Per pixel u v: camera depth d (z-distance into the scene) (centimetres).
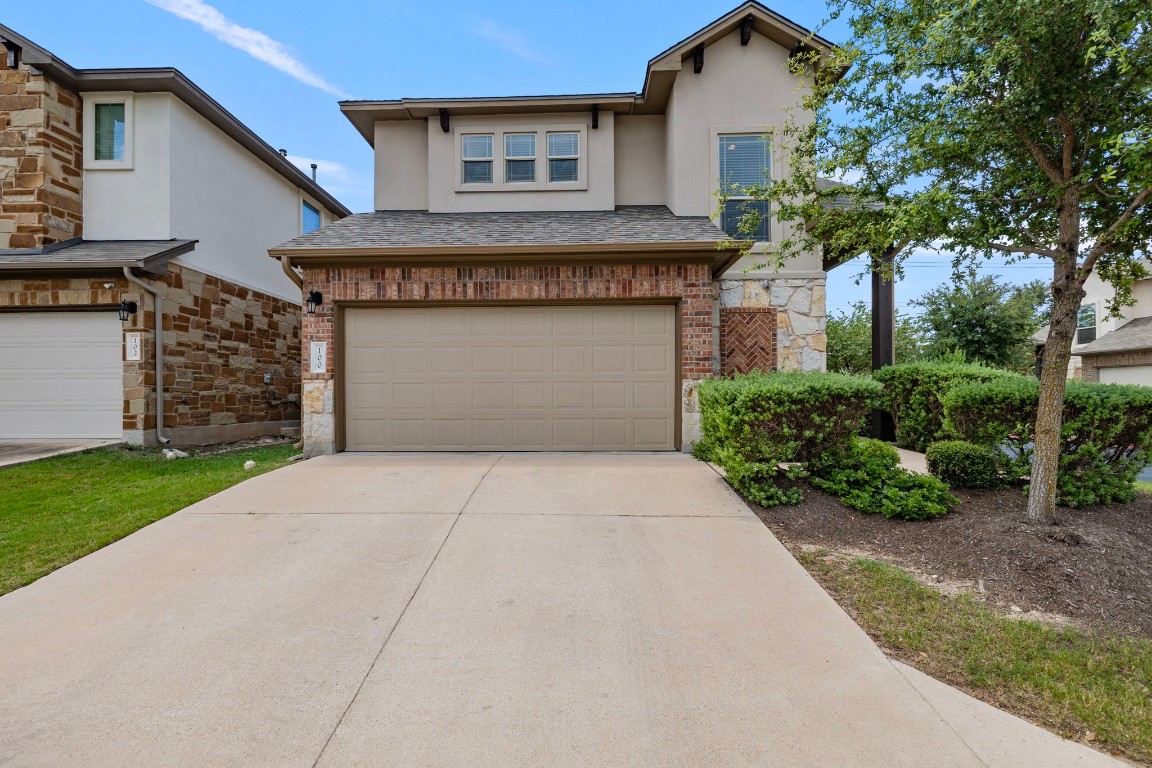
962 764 229
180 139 1059
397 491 613
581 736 246
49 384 974
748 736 245
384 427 844
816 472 593
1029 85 395
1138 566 389
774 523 515
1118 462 545
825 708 263
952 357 927
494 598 374
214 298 1139
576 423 834
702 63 983
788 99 990
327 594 380
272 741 244
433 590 386
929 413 875
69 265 898
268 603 368
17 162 957
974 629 331
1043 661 299
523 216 1015
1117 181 423
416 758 234
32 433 972
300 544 466
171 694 275
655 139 1099
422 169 1103
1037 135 438
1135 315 1823
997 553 414
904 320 1670
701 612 354
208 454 930
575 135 1069
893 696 271
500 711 263
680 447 820
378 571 415
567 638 325
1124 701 267
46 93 965
